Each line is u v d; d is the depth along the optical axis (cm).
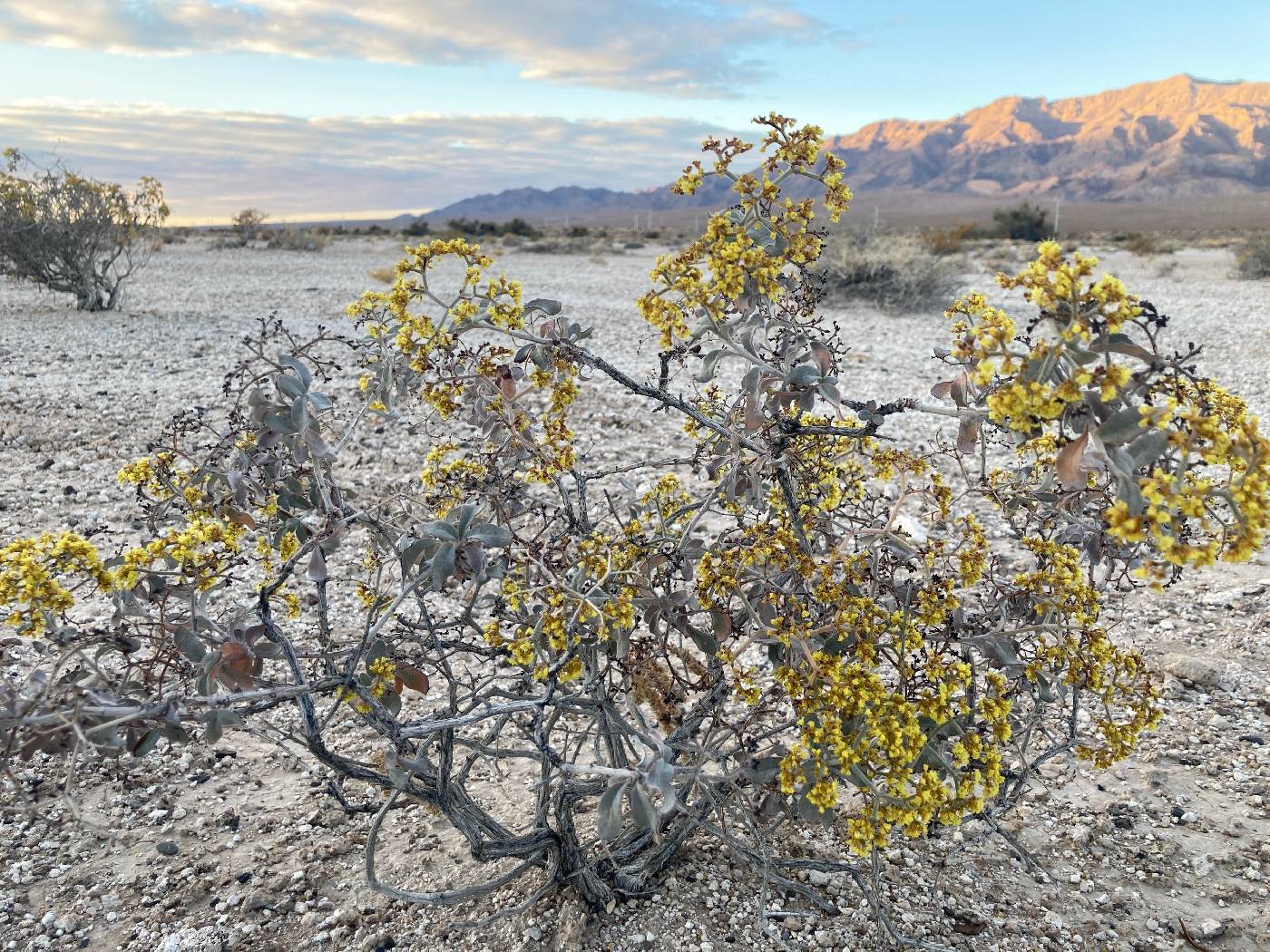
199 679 187
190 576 205
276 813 306
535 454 231
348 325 1347
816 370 212
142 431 729
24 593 173
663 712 235
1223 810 307
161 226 1532
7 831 291
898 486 608
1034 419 175
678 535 255
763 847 232
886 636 223
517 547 220
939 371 1091
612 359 1118
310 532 238
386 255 3356
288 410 211
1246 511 151
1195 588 484
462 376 227
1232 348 1223
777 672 210
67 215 1439
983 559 213
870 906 262
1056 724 357
